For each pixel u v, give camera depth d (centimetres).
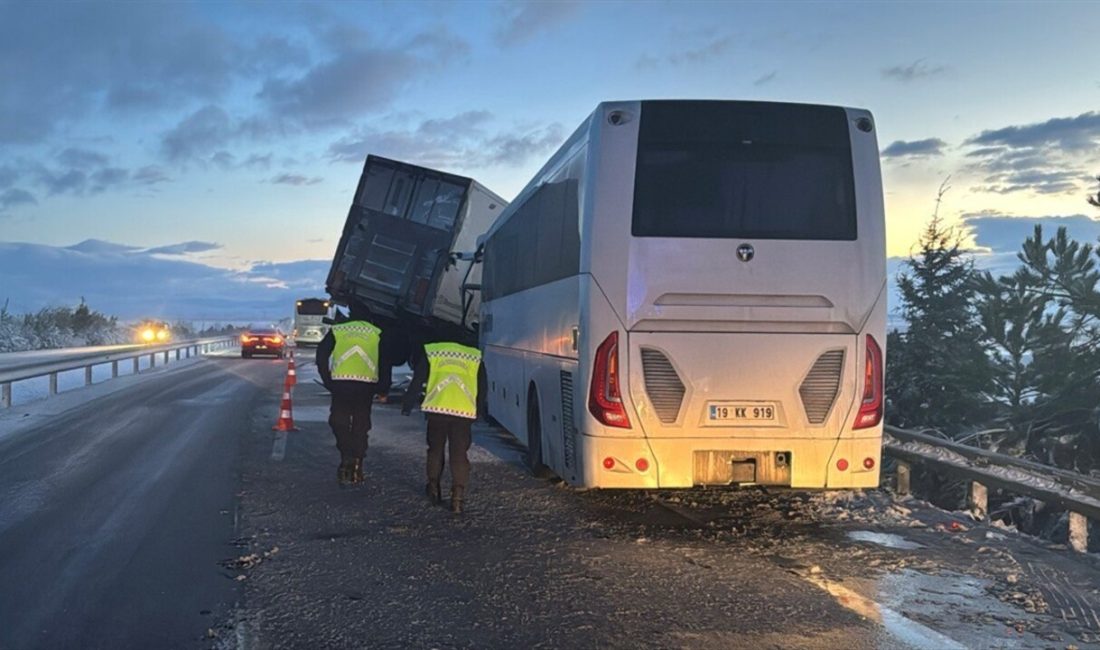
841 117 809
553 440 963
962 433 1565
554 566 697
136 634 541
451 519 862
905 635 545
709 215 789
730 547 761
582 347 800
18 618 568
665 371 786
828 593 630
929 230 1905
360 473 1042
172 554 721
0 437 1409
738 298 784
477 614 581
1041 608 599
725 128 799
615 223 788
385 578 661
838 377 792
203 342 4822
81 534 784
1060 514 1210
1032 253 1584
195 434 1454
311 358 4362
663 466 787
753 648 522
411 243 1906
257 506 909
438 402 897
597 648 522
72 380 2800
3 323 4553
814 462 791
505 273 1397
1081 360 1463
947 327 1816
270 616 575
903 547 763
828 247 789
